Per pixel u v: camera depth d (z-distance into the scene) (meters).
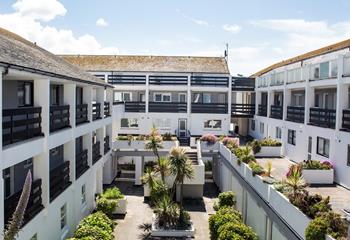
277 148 25.80
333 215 10.15
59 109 15.13
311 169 18.03
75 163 17.00
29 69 10.56
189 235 18.14
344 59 18.44
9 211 10.44
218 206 21.05
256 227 16.92
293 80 25.75
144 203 23.61
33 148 11.83
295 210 11.75
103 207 19.95
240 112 37.03
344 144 17.77
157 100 36.94
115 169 29.69
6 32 18.58
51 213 13.67
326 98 23.16
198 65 39.88
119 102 32.97
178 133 35.44
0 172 9.52
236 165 21.08
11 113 10.80
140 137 28.33
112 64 39.47
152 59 40.81
